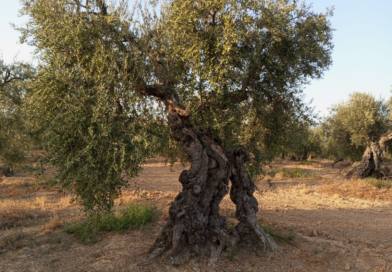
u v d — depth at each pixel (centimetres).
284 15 820
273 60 867
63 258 930
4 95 1780
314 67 933
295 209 1605
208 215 877
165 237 880
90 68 728
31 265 900
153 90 827
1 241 1100
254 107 924
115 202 1563
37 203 1636
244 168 938
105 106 708
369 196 1909
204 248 855
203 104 891
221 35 799
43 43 741
